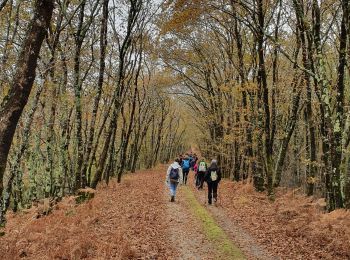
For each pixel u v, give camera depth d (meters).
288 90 22.03
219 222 14.26
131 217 13.98
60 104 18.77
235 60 28.64
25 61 5.89
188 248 10.48
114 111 19.88
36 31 5.98
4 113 5.76
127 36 19.27
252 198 19.31
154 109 53.22
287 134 21.25
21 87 5.85
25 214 14.14
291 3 17.75
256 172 22.09
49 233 10.49
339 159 12.40
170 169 18.88
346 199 13.52
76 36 16.28
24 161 21.30
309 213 13.73
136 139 47.12
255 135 22.14
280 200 17.02
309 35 14.23
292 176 30.77
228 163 37.12
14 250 8.85
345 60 12.70
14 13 15.62
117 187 25.52
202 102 39.06
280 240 11.53
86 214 13.21
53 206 14.12
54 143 19.53
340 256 9.79
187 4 17.66
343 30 12.67
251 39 25.14
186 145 125.25
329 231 11.32
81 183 17.86
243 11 20.91
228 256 9.70
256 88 20.34
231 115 29.69
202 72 34.94
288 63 24.89
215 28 27.38
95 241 9.87
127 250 9.26
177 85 42.06
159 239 11.26
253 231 12.81
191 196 20.61
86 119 25.34
